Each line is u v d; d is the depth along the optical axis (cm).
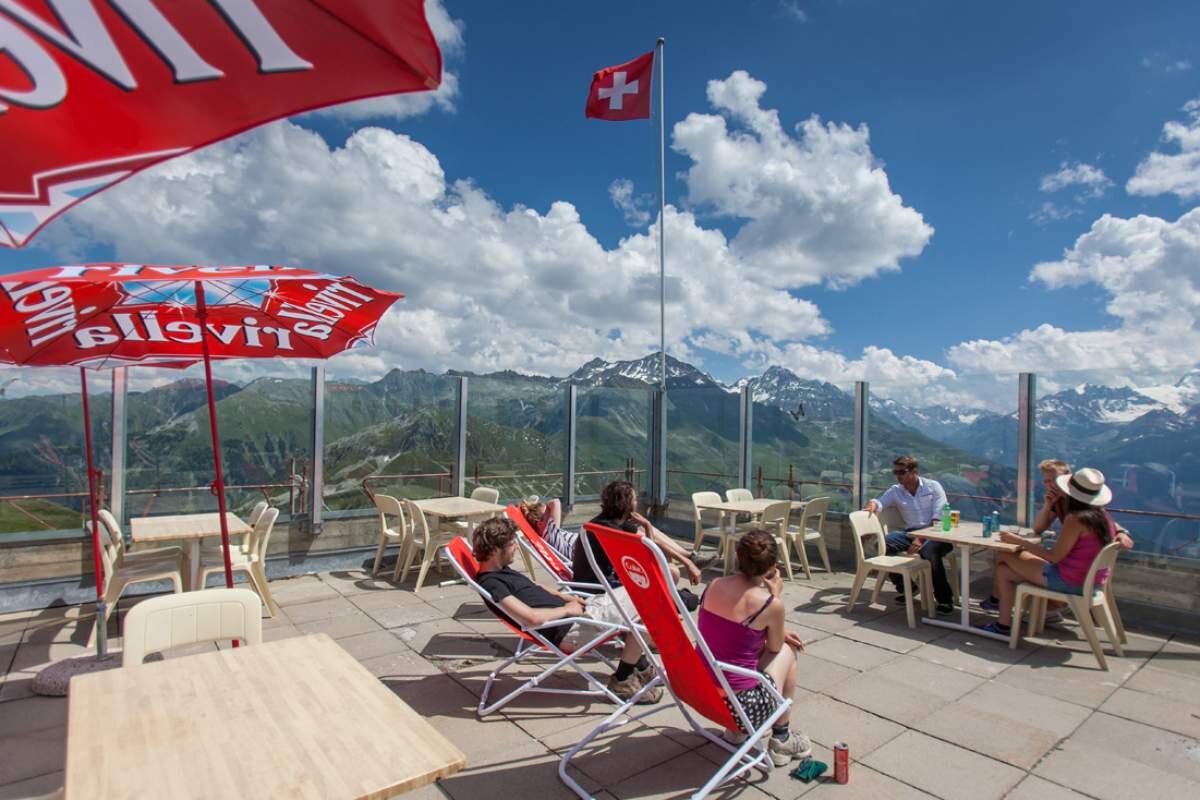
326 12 117
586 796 287
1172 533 545
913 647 486
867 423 768
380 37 123
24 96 114
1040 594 473
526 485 870
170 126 128
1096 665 453
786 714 320
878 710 379
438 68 133
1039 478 637
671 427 992
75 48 110
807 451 822
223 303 386
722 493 917
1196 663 458
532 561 740
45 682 392
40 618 540
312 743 175
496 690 404
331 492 707
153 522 556
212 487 644
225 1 110
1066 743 341
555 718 365
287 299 387
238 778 159
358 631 512
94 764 163
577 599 403
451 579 670
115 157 131
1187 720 368
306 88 130
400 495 762
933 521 612
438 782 300
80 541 578
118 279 276
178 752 170
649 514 1009
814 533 735
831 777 306
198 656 233
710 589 323
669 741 339
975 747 336
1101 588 465
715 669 282
